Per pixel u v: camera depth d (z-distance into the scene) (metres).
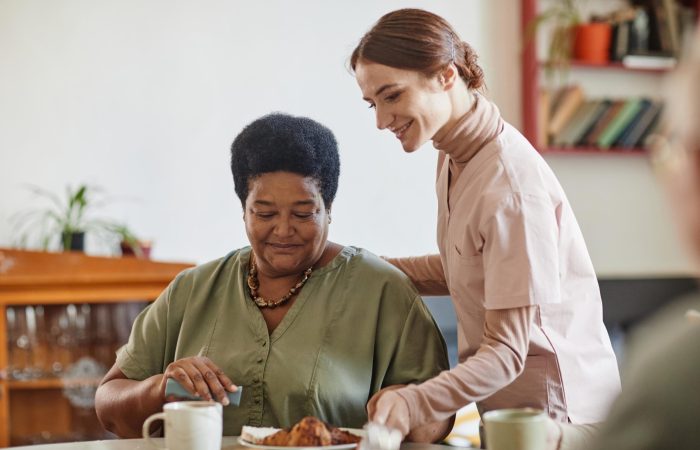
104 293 3.83
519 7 4.66
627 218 4.83
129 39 4.27
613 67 4.67
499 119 1.90
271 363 1.88
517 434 1.38
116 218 4.25
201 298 2.00
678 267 4.86
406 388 1.63
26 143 4.17
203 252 4.34
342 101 4.46
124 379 2.01
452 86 1.85
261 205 1.89
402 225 4.52
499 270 1.75
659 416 0.72
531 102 4.56
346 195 4.46
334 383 1.86
